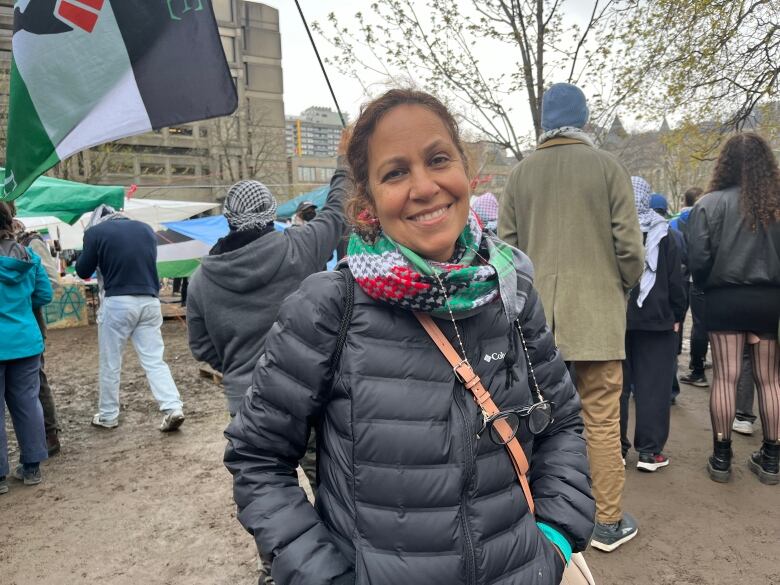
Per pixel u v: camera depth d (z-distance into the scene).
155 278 4.80
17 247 3.70
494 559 1.09
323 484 1.18
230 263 2.34
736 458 3.66
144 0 2.48
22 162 2.58
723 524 2.88
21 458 3.74
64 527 3.22
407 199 1.13
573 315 2.52
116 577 2.74
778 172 3.04
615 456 2.64
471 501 1.10
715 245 3.17
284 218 11.21
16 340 3.57
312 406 1.15
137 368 7.10
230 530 3.13
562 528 1.24
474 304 1.12
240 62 62.28
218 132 48.88
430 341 1.13
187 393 5.92
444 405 1.09
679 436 4.07
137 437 4.62
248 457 1.19
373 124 1.18
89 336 9.38
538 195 2.64
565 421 1.42
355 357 1.11
